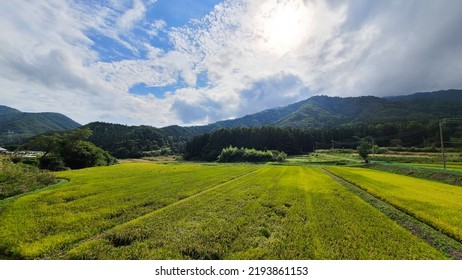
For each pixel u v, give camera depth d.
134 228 17.47
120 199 27.11
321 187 37.03
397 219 21.50
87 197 27.94
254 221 19.33
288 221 19.42
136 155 188.12
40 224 18.44
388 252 13.91
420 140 141.00
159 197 28.20
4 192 29.59
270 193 31.34
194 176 50.09
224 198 27.86
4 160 47.41
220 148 173.62
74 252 13.82
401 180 45.78
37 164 62.69
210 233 16.48
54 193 29.75
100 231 17.84
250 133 177.75
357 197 29.27
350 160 103.69
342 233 16.72
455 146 116.44
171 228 17.50
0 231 16.78
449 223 19.11
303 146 184.12
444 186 38.03
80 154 75.69
